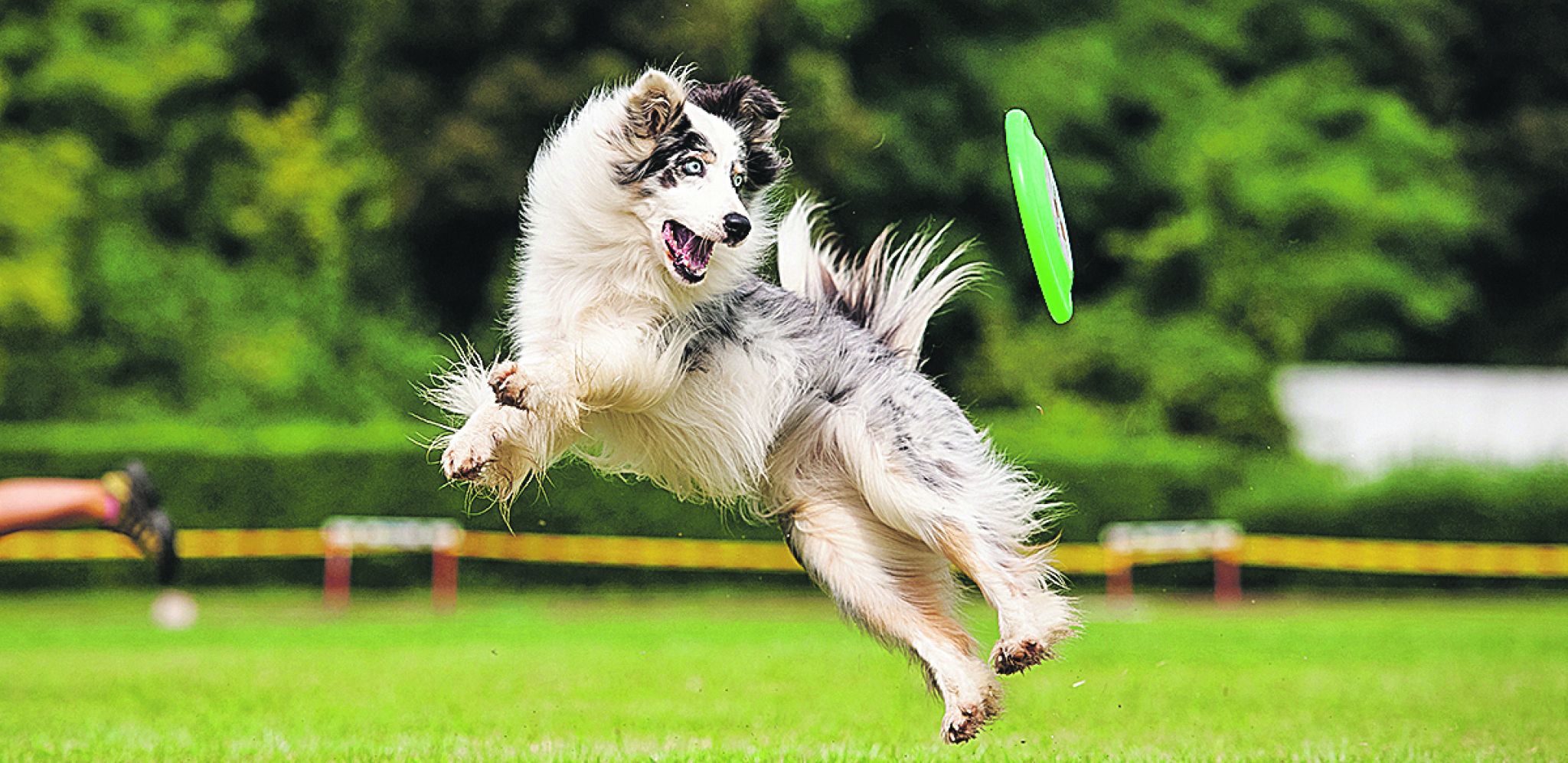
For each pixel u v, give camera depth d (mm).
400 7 22812
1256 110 28031
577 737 6668
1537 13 32969
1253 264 26891
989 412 25469
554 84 22172
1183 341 25828
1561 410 25438
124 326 24609
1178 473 21078
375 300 26281
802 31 24516
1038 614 5484
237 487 19328
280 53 28453
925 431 5688
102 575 19062
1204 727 7203
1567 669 10383
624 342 5418
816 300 6008
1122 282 28500
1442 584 21234
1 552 18406
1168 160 28188
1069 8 28734
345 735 6738
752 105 5867
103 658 11148
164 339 24766
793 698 8320
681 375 5527
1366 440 25500
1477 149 33062
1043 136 27125
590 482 19953
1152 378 25453
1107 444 21750
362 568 19469
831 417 5707
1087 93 26953
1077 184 27531
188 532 19156
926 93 26547
